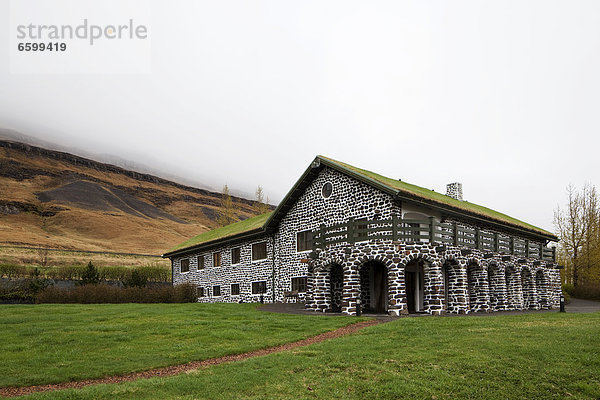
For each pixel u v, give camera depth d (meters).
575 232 44.69
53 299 28.88
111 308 23.94
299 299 27.91
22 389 9.87
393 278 20.67
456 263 22.86
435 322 16.84
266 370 10.85
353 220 24.44
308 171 27.02
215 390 9.50
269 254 31.27
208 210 180.75
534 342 12.58
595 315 19.31
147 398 9.02
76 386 10.19
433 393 9.45
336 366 11.14
